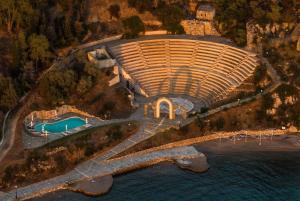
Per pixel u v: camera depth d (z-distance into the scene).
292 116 158.88
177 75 177.75
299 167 141.12
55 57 173.88
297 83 164.88
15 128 149.50
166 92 173.25
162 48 184.50
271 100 160.50
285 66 171.25
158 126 155.75
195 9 199.38
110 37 187.50
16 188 131.88
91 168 139.50
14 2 173.25
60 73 161.50
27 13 174.88
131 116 160.88
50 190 131.88
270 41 180.50
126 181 136.50
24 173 135.25
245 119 157.88
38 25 177.50
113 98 164.50
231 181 135.88
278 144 151.62
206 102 167.88
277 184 134.12
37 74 166.88
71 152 142.25
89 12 194.12
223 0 195.25
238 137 154.38
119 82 172.75
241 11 188.62
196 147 150.50
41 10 183.62
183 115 160.12
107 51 179.75
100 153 144.50
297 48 176.50
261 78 167.88
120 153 144.50
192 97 170.75
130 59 179.75
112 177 137.00
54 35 178.00
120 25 192.75
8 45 170.38
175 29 190.88
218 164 143.00
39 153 140.12
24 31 171.12
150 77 176.50
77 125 154.25
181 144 151.00
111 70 172.75
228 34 187.88
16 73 162.50
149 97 171.12
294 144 151.62
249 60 174.75
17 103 157.25
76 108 160.38
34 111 155.62
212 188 133.12
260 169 140.50
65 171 138.25
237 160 144.62
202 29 190.12
